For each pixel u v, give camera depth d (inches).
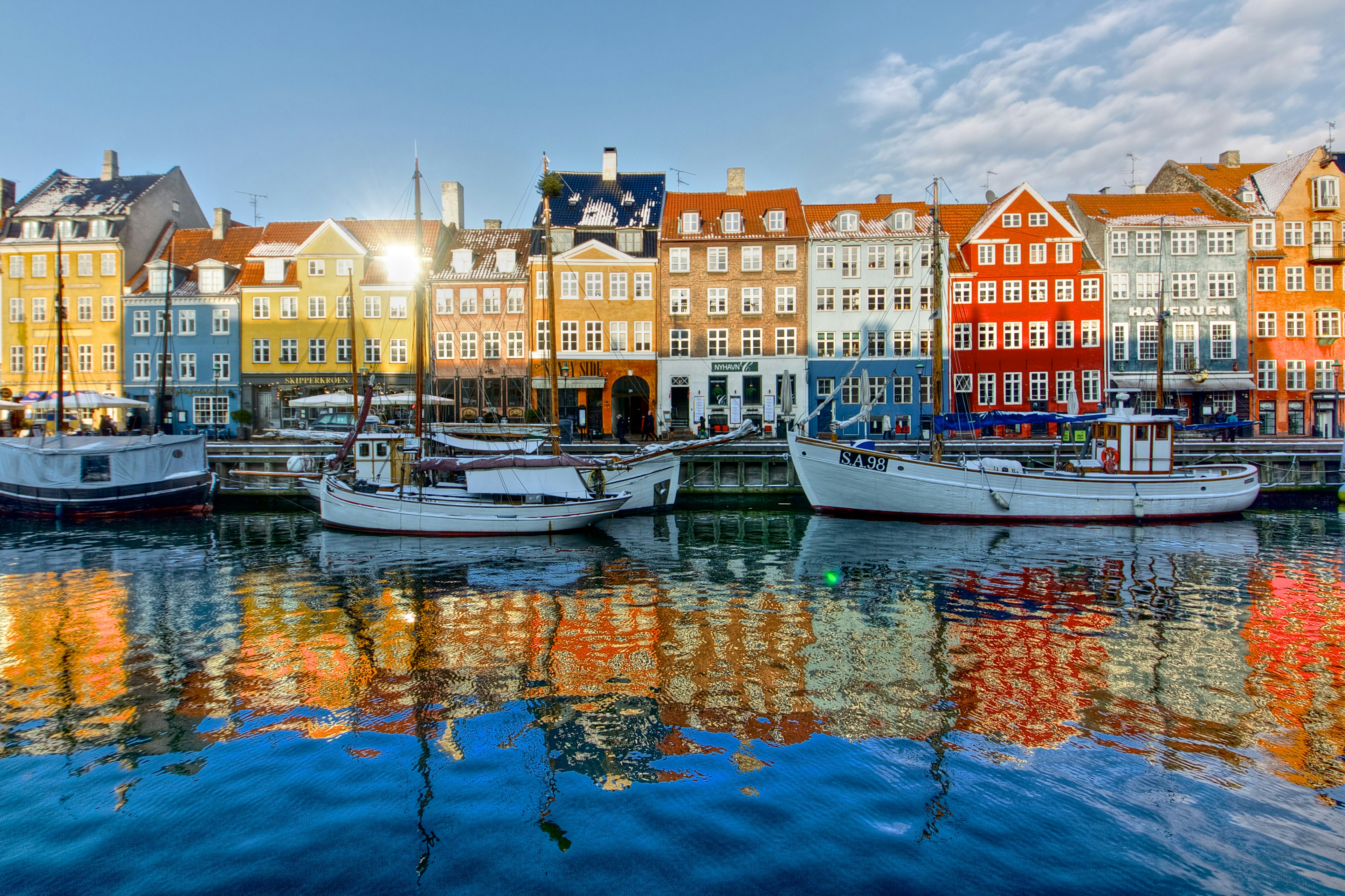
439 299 1904.5
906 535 978.7
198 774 341.4
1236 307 1916.8
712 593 668.7
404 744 370.3
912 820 299.9
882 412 1916.8
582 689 439.2
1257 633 545.0
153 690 445.1
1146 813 304.0
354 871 271.6
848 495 1127.6
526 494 1018.1
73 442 1309.1
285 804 315.6
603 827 297.7
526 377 1793.8
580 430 1819.6
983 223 1925.4
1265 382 1929.1
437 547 912.9
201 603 650.2
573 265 1897.1
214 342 1918.1
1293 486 1342.3
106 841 290.4
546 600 649.6
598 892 259.4
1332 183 1918.1
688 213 1940.2
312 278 1907.0
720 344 1924.2
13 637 552.7
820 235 1931.6
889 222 1961.1
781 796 317.7
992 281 1920.5
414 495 1010.7
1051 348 1911.9
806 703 416.2
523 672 470.3
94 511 1203.2
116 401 1489.9
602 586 700.7
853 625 568.1
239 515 1245.1
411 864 275.6
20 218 1951.3
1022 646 514.6
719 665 478.0
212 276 1943.9
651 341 1909.4
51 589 708.0
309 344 1909.4
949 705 412.8
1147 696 424.2
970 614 597.0
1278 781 329.1
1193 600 639.8
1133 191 2183.8
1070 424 1454.2
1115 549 880.3
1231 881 262.1
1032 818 299.9
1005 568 770.8
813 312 1926.7
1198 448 1425.9
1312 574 742.5
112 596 679.7
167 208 2113.7
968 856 276.2
